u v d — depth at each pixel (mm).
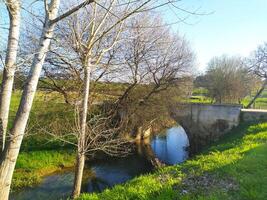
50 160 18359
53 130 18641
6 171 5500
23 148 18734
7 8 5410
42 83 18484
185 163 11234
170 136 32406
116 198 7945
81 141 10867
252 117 21828
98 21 11203
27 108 5566
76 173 10883
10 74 5504
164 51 19750
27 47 13992
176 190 7789
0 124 5453
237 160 10531
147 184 8703
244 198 7121
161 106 21578
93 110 19266
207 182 8422
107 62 16625
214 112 22906
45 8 5613
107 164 19547
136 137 24766
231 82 41031
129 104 20703
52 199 13625
